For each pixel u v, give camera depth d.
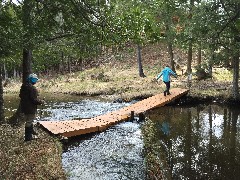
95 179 8.47
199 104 21.03
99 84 33.12
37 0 8.89
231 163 9.66
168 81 21.52
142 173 8.91
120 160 9.99
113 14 9.75
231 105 20.42
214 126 14.54
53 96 27.97
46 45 13.45
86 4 9.15
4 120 13.45
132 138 12.59
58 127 12.94
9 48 8.72
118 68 46.03
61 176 8.09
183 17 22.89
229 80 29.41
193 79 30.94
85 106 21.91
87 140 12.36
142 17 10.38
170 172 8.95
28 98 10.41
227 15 14.91
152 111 18.20
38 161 8.90
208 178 8.55
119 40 10.23
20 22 8.98
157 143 11.55
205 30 15.85
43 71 57.09
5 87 37.72
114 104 22.67
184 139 12.32
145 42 10.92
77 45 11.68
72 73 49.72
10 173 7.93
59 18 9.88
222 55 19.03
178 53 45.88
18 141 10.70
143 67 44.16
